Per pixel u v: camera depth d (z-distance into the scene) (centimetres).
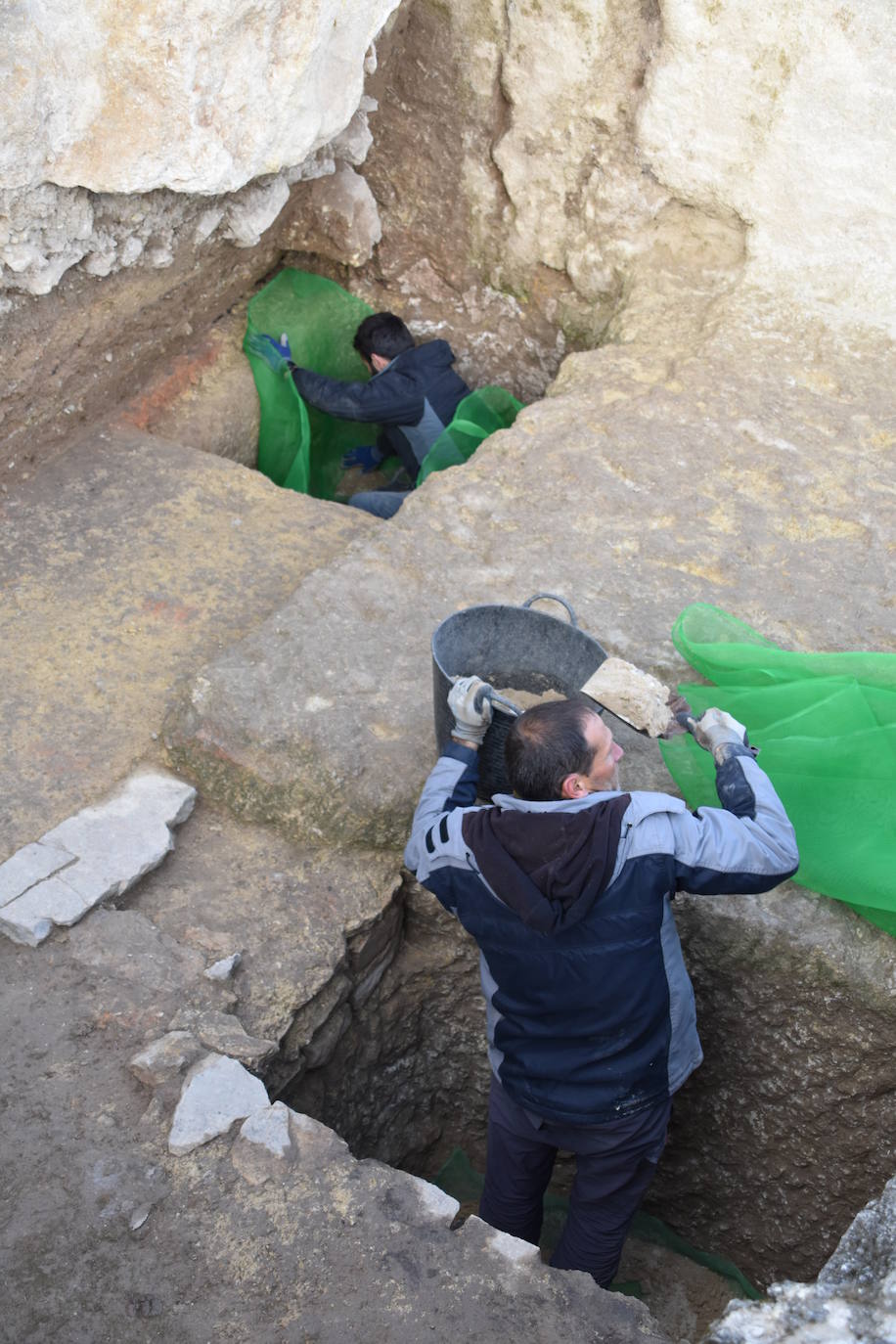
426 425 470
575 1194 259
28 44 285
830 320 439
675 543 354
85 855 276
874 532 360
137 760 303
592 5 426
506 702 250
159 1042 239
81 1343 196
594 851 211
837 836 263
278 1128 225
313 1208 215
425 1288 204
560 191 472
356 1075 298
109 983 253
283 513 388
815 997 270
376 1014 300
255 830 296
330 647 317
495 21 444
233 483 397
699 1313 322
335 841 291
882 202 422
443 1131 342
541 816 216
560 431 394
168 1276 205
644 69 436
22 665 323
